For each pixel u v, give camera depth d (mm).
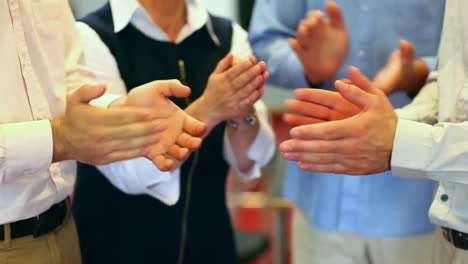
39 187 1232
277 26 1941
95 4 2660
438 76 1297
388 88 1571
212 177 1699
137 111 1138
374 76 1790
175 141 1222
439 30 1767
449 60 1262
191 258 1674
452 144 1127
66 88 1339
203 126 1228
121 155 1157
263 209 3000
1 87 1186
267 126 1663
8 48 1194
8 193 1199
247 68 1412
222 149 1690
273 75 1899
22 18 1224
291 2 1921
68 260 1347
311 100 1217
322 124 1134
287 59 1861
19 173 1152
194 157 1637
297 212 1960
